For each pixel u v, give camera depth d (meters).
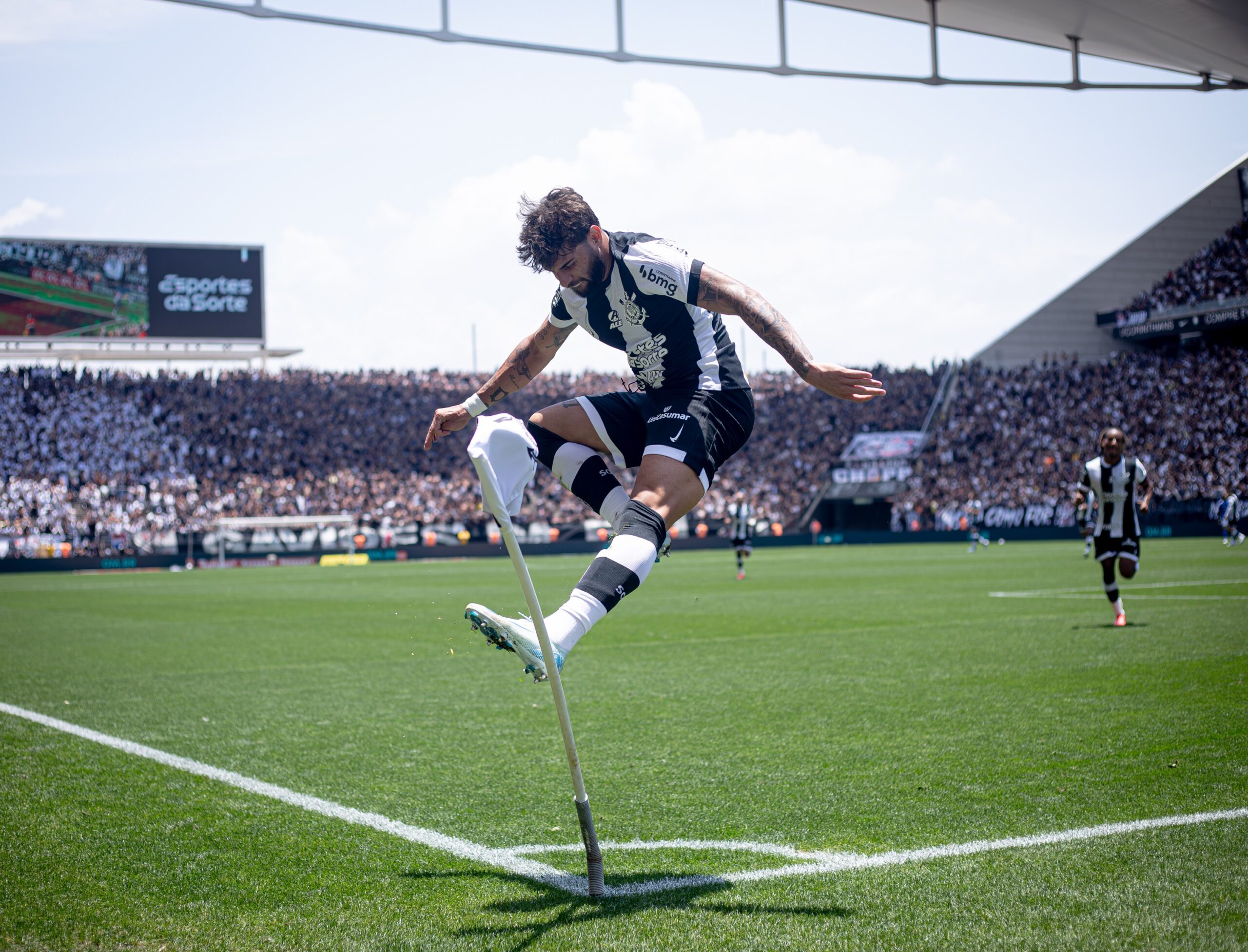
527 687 6.92
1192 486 37.88
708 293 3.02
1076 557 25.81
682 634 9.93
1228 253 42.34
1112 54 11.61
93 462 35.44
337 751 5.01
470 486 39.22
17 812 3.92
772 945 2.54
